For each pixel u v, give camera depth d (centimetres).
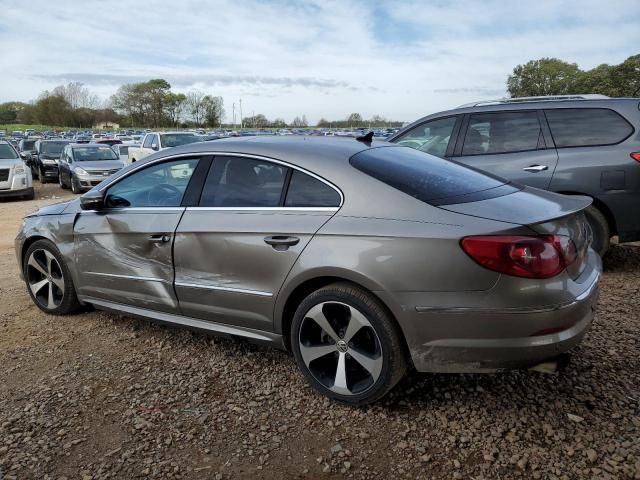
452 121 600
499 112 570
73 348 390
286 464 257
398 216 280
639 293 471
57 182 2039
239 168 342
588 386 314
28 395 323
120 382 337
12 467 256
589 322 281
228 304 335
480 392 313
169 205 366
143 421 293
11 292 531
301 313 306
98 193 400
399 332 281
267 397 316
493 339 260
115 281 394
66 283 435
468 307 260
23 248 462
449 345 267
